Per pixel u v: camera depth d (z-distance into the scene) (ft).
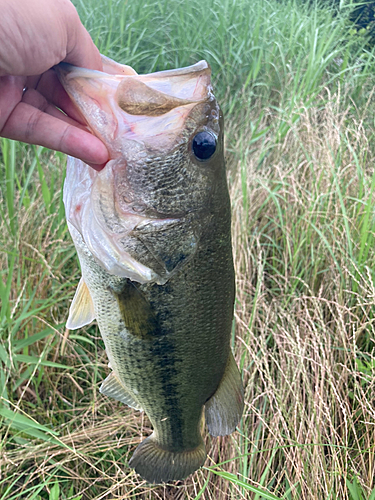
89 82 0.83
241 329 1.77
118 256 0.90
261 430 1.54
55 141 0.80
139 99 0.85
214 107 0.91
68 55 0.82
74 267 2.06
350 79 3.11
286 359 1.69
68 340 1.75
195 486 1.43
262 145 2.52
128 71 0.95
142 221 0.89
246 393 1.55
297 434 1.45
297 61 3.24
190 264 0.97
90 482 1.52
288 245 1.95
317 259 1.90
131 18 3.49
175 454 1.24
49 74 0.85
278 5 4.14
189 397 1.14
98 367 1.80
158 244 0.92
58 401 1.74
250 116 3.00
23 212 2.04
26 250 1.90
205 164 0.91
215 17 3.66
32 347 1.81
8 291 1.55
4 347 1.56
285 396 1.54
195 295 1.00
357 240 1.93
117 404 1.72
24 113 0.78
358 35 3.76
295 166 2.26
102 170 0.86
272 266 2.11
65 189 0.95
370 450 1.39
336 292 1.78
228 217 1.01
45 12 0.71
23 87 0.80
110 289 0.99
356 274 1.77
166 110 0.86
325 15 3.85
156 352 1.04
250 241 2.15
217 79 3.29
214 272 1.01
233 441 1.44
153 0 3.81
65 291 1.95
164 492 1.42
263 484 1.42
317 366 1.59
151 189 0.88
